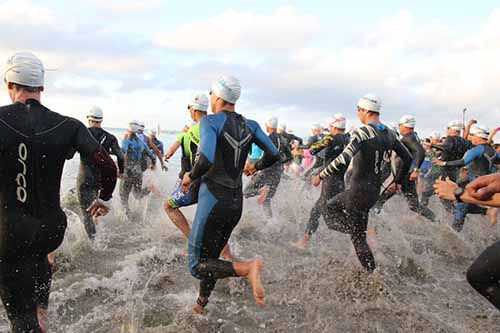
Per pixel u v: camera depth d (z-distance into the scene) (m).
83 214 5.54
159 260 5.02
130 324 3.32
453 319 3.64
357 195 4.46
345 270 4.73
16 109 2.53
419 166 6.41
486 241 6.76
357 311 3.73
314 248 5.86
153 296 3.93
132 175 7.52
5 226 2.46
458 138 8.32
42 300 2.73
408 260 5.28
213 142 3.24
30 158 2.50
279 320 3.52
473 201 2.07
